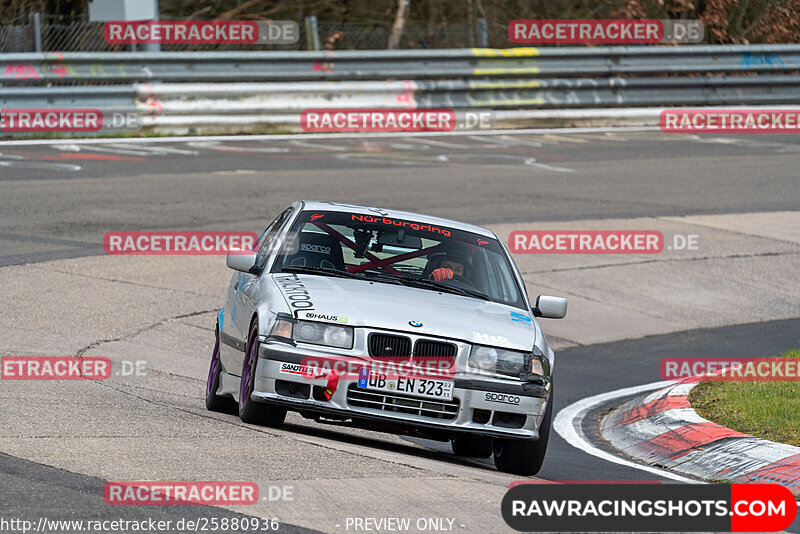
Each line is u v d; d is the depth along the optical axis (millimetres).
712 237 68938
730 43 127812
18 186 67875
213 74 90625
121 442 24797
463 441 32031
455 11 130625
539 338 28859
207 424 27875
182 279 53062
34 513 19297
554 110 103500
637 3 125375
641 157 91875
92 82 91812
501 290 31141
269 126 92438
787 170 90000
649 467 31109
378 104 96375
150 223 61000
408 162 83750
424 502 22047
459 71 99250
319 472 23609
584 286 59531
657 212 73188
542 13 130250
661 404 36375
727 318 56875
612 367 47312
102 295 48906
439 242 32062
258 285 29797
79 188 68438
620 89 105562
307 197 68625
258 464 23828
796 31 131250
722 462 30266
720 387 38281
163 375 38156
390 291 29375
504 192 75188
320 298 27969
